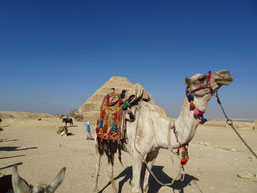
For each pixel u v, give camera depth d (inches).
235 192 229.9
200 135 951.6
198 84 146.8
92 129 1133.1
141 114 178.9
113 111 185.5
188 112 153.6
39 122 1414.9
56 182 89.7
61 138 726.5
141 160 171.9
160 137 170.1
